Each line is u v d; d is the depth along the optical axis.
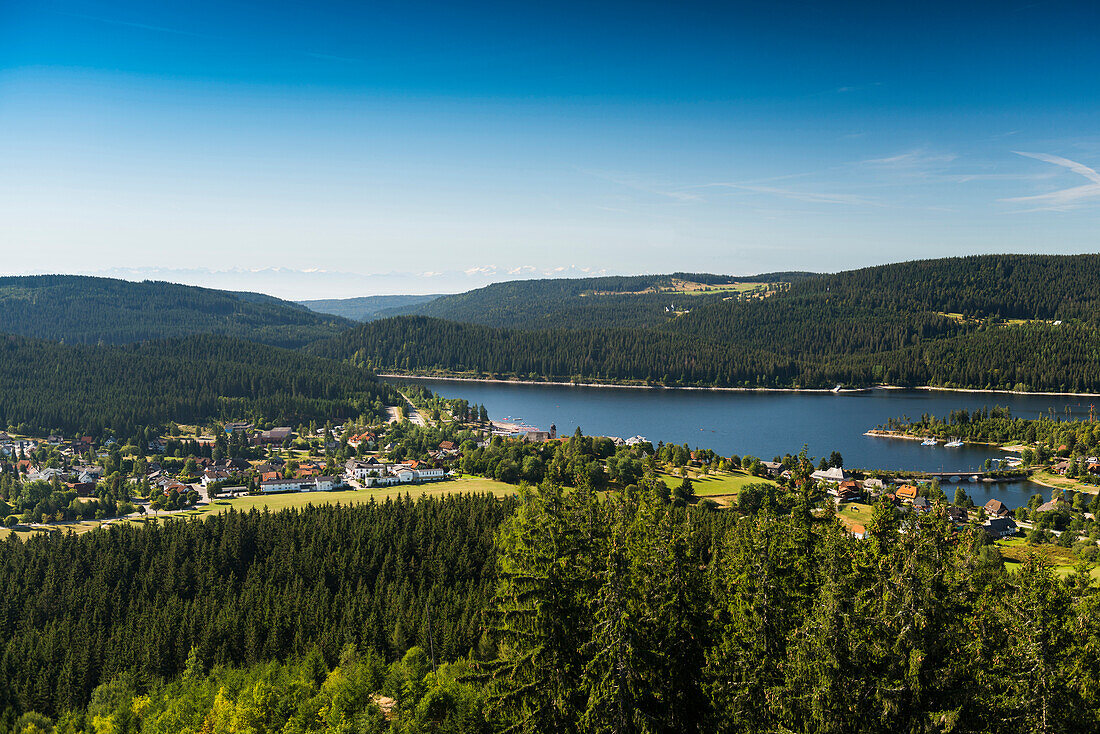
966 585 67.50
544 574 69.62
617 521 91.44
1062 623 66.06
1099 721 59.91
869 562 73.12
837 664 58.78
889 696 58.22
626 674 63.53
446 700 85.56
